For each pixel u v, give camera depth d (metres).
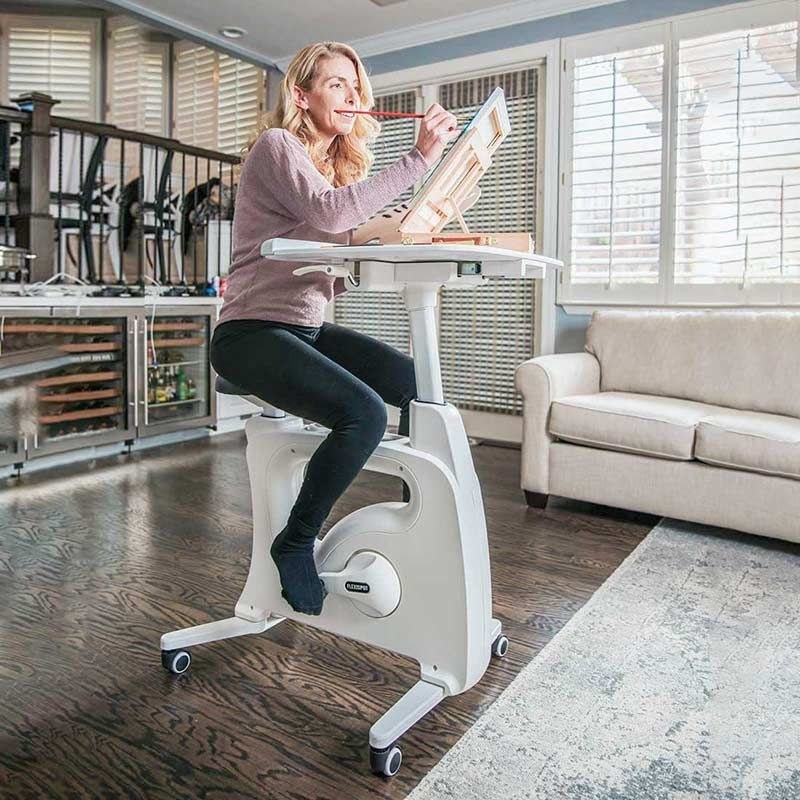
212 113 4.99
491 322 4.39
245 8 4.09
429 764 1.34
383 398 1.65
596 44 3.79
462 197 1.46
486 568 1.47
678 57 3.55
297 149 1.40
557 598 2.10
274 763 1.33
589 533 2.71
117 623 1.90
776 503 2.50
